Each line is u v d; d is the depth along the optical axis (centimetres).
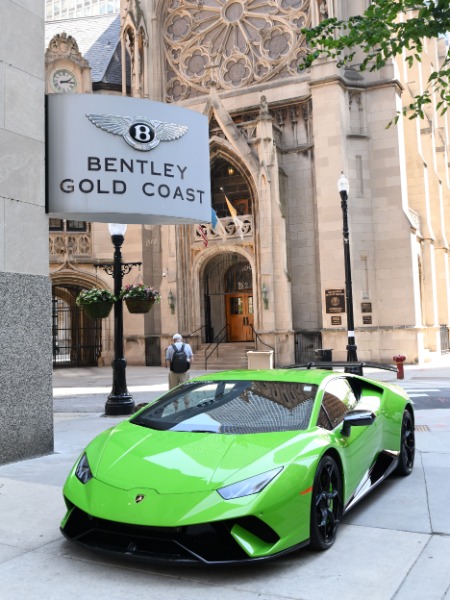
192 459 461
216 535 410
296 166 2853
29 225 848
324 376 606
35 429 834
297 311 2808
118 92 3350
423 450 852
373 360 2602
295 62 2952
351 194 2662
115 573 439
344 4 2778
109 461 482
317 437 495
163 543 420
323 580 421
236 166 2794
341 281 2609
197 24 3225
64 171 898
